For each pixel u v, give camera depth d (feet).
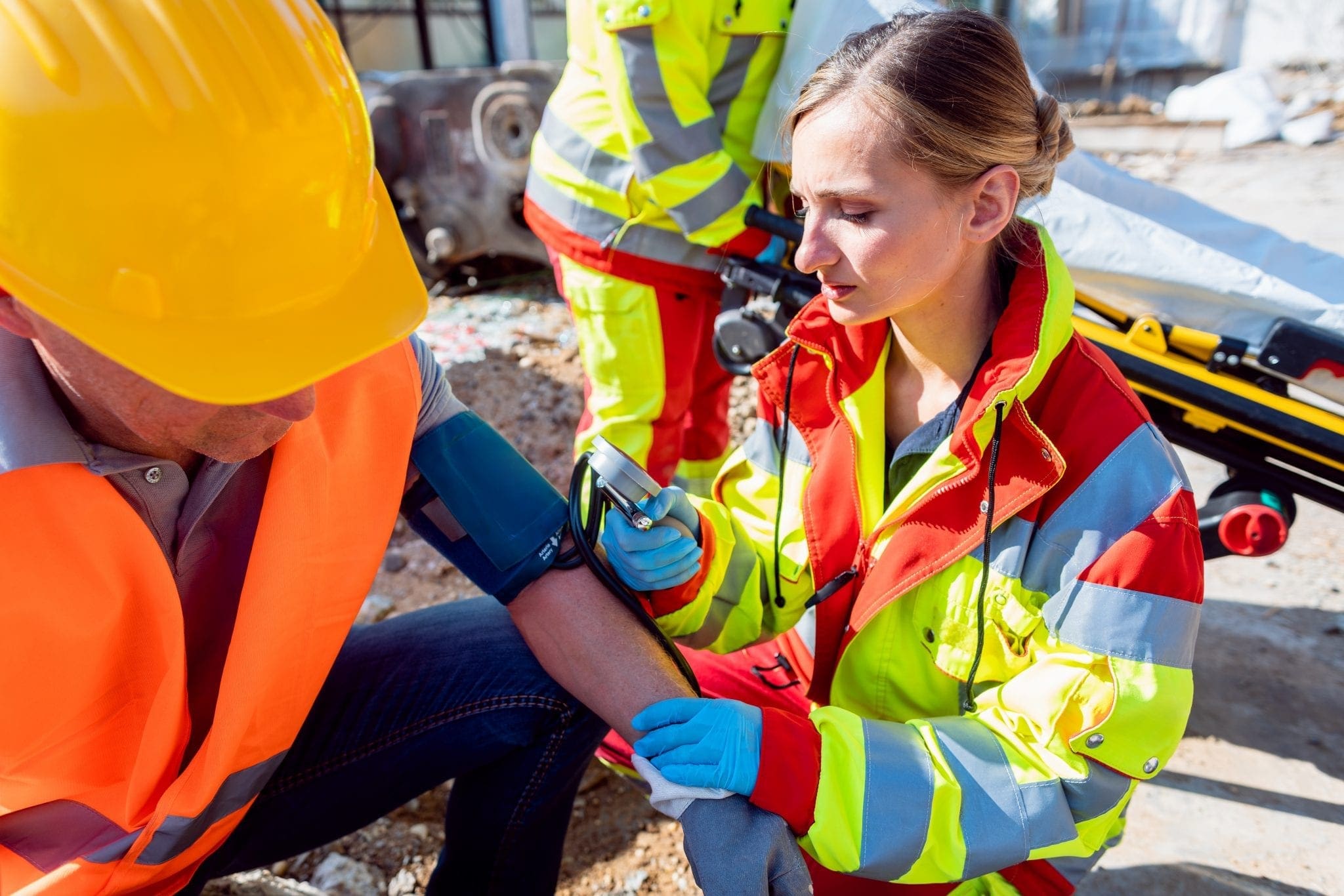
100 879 3.57
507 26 39.19
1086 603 3.77
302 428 3.51
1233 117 31.76
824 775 3.73
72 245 2.72
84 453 3.06
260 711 3.73
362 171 3.16
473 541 4.28
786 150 4.28
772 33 7.09
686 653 5.62
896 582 4.23
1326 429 6.17
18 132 2.65
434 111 15.46
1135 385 6.43
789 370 4.64
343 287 3.15
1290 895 5.81
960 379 4.25
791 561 4.82
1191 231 6.95
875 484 4.49
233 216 2.80
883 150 3.55
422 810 6.31
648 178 7.02
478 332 14.56
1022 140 3.67
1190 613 3.70
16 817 3.59
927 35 3.55
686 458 8.96
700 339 8.09
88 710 3.36
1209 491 10.53
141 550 3.15
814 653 5.02
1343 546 9.38
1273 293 6.07
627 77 6.86
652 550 4.22
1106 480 3.79
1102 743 3.72
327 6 35.37
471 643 4.55
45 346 2.93
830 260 3.80
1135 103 36.17
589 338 7.95
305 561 3.59
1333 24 38.81
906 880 3.90
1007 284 4.26
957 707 4.46
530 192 8.20
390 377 3.87
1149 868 6.02
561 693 4.42
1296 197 22.99
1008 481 3.94
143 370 2.79
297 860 5.87
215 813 3.81
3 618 2.98
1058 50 43.91
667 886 5.86
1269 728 7.13
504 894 4.72
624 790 6.60
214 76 2.72
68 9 2.63
